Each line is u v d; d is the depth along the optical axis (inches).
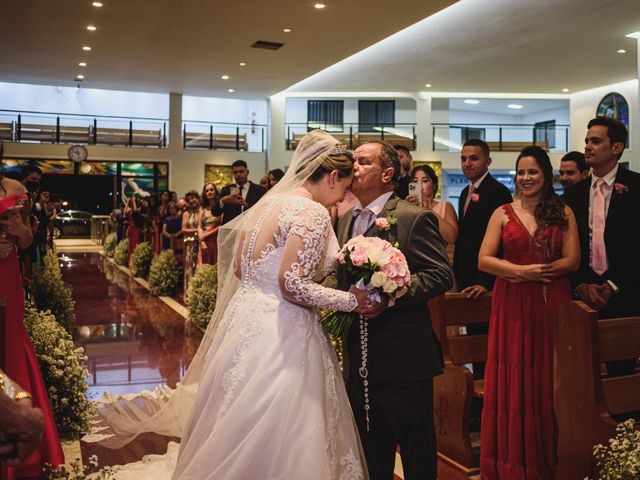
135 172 791.7
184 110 865.5
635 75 658.2
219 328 95.0
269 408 84.4
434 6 397.7
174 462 130.6
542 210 121.6
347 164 96.7
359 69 643.5
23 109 808.3
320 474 82.7
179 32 473.4
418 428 97.0
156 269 381.1
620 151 132.6
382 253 88.8
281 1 391.9
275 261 90.3
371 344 96.8
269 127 800.9
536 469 117.9
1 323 99.7
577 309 104.4
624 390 106.3
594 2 416.5
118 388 187.2
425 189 164.9
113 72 642.8
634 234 129.5
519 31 488.1
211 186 338.6
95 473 122.7
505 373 121.6
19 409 52.0
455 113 936.9
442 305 135.0
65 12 425.1
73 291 393.4
